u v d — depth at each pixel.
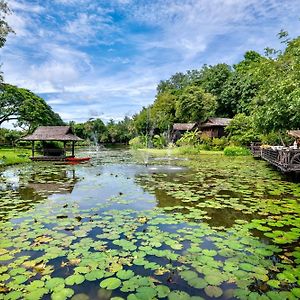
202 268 3.15
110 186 8.65
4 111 29.30
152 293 2.67
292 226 4.66
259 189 7.94
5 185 8.98
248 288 2.74
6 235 4.26
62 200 6.73
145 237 4.12
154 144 35.94
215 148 28.30
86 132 52.91
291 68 10.70
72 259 3.40
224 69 40.28
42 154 22.25
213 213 5.46
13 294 2.65
